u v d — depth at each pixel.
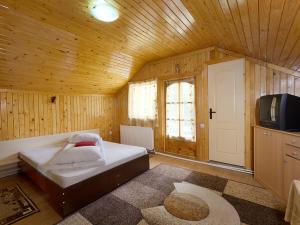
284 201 2.04
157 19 2.32
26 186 2.55
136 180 2.66
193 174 2.88
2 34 2.17
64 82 3.56
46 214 1.89
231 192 2.28
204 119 3.47
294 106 2.15
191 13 2.12
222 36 2.66
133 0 1.95
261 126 2.58
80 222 1.75
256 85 2.98
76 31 2.53
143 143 4.35
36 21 2.20
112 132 5.03
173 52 3.60
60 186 1.87
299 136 1.82
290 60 2.69
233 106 3.18
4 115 3.04
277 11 1.58
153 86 4.17
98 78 3.95
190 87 3.70
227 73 3.22
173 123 3.99
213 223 1.69
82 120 4.27
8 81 2.92
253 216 1.79
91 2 1.97
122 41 2.98
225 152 3.30
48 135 3.60
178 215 1.82
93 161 2.21
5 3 1.87
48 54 2.74
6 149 3.03
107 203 2.06
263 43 2.38
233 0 1.62
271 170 2.29
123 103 4.93
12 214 1.89
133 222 1.73
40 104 3.50
